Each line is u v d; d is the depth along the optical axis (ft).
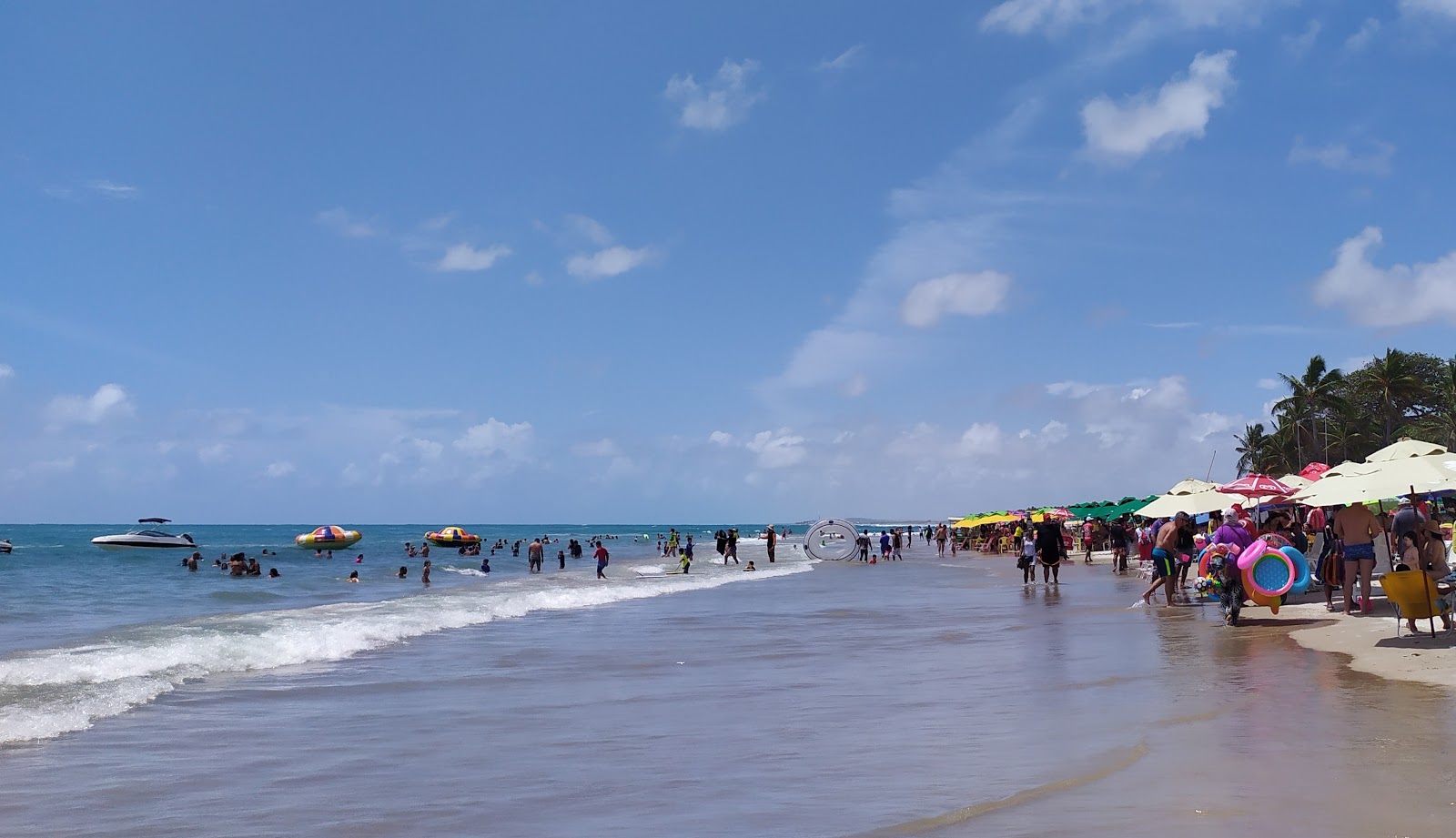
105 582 144.66
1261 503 75.66
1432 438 258.78
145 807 22.50
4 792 24.04
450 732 30.78
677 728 30.45
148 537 292.40
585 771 24.95
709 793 22.18
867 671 42.06
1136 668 38.75
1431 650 37.76
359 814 21.43
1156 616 59.67
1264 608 59.06
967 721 29.58
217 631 64.28
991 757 24.39
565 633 62.03
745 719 31.58
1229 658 40.16
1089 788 20.71
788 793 21.83
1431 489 42.09
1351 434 274.98
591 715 33.32
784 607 80.53
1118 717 28.78
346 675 44.39
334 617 73.72
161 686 40.32
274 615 77.46
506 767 25.71
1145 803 19.33
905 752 25.55
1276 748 23.63
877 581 119.65
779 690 37.60
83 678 43.27
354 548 307.99
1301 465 288.92
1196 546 77.82
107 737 30.83
